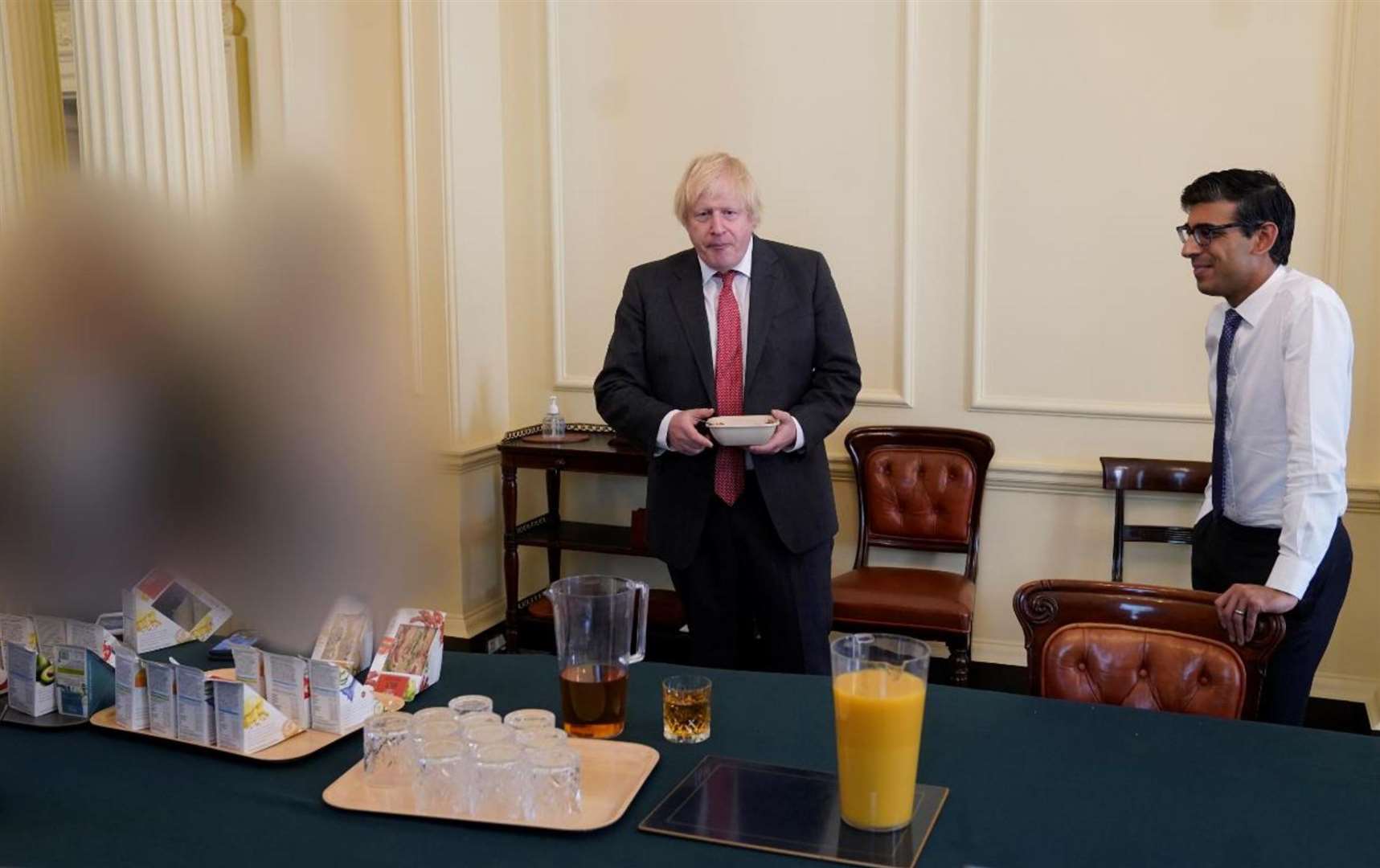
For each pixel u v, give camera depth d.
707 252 2.71
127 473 1.85
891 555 4.01
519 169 4.36
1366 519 3.53
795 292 2.83
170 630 1.84
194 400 1.85
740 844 1.25
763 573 2.82
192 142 2.96
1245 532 2.35
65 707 1.62
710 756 1.48
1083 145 3.68
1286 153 3.50
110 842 1.28
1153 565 3.77
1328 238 3.47
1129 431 3.73
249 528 1.84
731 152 4.06
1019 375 3.83
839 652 1.30
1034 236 3.76
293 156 1.92
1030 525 3.87
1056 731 1.57
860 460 3.86
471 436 4.31
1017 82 3.71
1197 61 3.54
